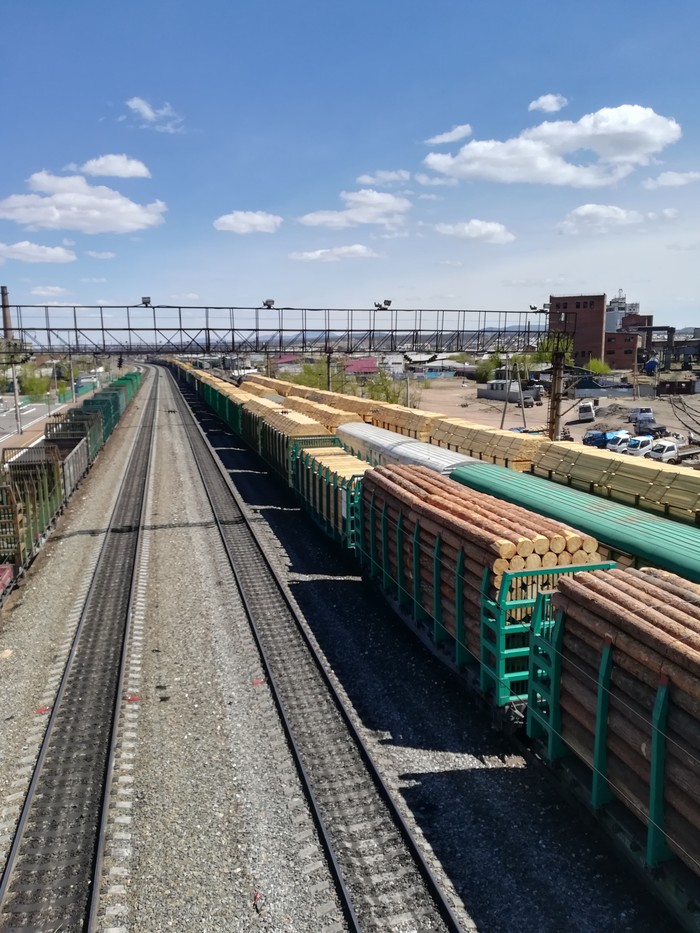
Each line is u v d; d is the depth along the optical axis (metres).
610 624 8.10
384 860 8.84
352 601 18.11
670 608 7.96
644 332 145.38
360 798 10.13
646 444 54.19
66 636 16.44
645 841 7.77
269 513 28.72
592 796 8.49
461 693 13.08
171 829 9.57
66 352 49.34
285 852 9.05
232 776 10.78
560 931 7.70
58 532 26.53
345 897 8.09
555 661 9.19
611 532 13.23
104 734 12.10
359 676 13.99
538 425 71.25
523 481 17.77
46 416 80.06
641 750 7.43
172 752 11.50
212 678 14.12
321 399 48.53
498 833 9.30
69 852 9.20
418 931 7.73
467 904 8.11
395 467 18.28
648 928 7.65
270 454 37.12
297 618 16.91
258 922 7.93
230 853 9.07
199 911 8.12
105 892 8.44
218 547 23.69
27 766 11.20
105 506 30.80
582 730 8.81
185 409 82.31
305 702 13.01
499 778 10.52
